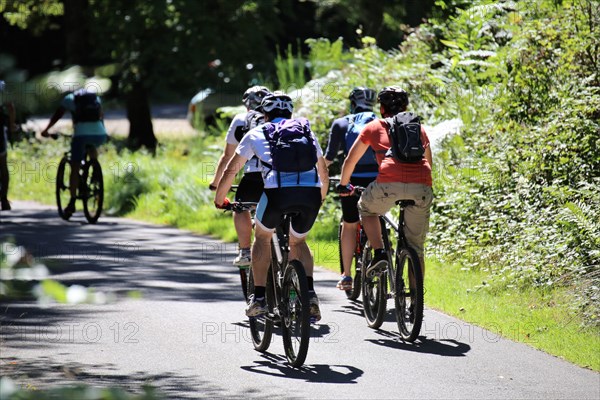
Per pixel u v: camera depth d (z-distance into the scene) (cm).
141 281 2258
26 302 1988
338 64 4088
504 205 2428
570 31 2733
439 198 2664
